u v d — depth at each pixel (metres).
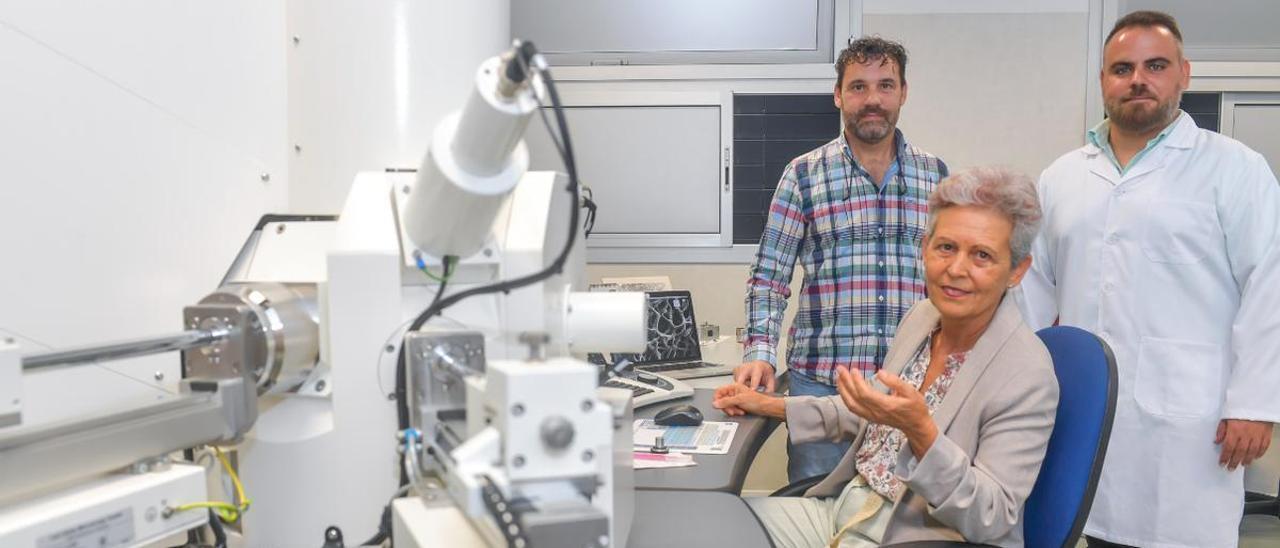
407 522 0.85
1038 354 1.42
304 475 0.99
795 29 3.60
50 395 1.01
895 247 2.32
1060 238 2.23
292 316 0.98
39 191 0.98
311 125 1.19
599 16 3.63
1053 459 1.38
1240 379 1.96
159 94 1.13
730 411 1.90
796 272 3.51
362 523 0.98
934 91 3.52
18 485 0.73
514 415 0.65
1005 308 1.50
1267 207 1.98
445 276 0.97
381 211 0.98
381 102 1.18
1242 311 1.98
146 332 1.12
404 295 0.98
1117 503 2.11
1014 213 1.44
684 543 1.11
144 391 1.12
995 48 3.49
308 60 1.19
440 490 0.91
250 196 1.26
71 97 1.02
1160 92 2.04
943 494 1.27
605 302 1.09
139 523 0.83
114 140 1.07
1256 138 3.55
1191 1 3.52
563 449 0.66
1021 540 1.38
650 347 2.72
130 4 1.08
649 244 3.63
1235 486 2.03
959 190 1.46
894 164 2.35
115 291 1.08
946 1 3.49
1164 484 2.04
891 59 2.26
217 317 0.93
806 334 2.41
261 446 1.00
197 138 1.18
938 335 1.69
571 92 3.58
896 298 2.31
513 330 1.00
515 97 0.74
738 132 3.60
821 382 2.34
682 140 3.59
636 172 3.62
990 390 1.41
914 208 2.33
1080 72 3.48
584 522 0.63
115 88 1.07
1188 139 2.08
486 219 0.88
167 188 1.14
